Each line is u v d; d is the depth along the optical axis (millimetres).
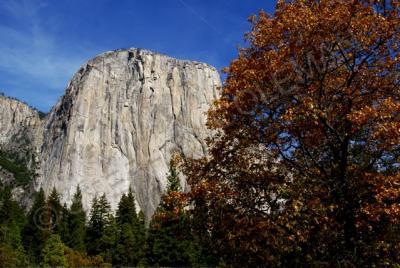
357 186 16016
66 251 81438
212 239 17875
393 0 16984
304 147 17188
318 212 15602
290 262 16875
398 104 15297
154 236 83125
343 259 15859
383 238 15406
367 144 16812
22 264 74062
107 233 91000
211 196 17141
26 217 101688
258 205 17281
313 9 17672
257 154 18281
